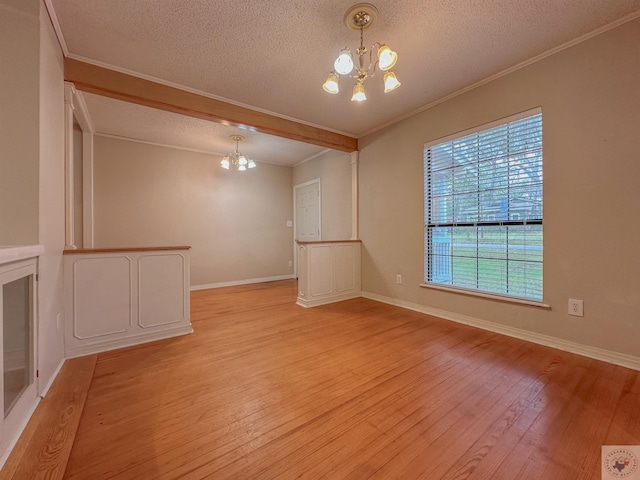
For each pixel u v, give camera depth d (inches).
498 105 102.1
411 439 51.0
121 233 165.6
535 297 95.4
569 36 82.4
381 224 151.7
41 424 55.1
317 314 130.1
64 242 86.8
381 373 75.2
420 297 133.0
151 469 44.7
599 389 66.2
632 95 75.1
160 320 101.3
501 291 104.3
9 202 63.6
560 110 87.4
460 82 107.0
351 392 66.4
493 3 70.0
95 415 58.1
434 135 124.3
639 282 74.9
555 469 44.2
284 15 73.7
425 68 97.8
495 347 91.3
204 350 91.2
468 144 113.0
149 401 63.2
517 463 45.4
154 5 70.3
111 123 144.7
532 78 93.4
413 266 135.7
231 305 147.3
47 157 71.0
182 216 185.9
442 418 56.7
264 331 108.3
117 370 77.7
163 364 81.4
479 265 110.8
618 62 77.0
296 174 231.6
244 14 73.4
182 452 48.2
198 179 192.1
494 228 105.7
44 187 68.4
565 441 50.0
